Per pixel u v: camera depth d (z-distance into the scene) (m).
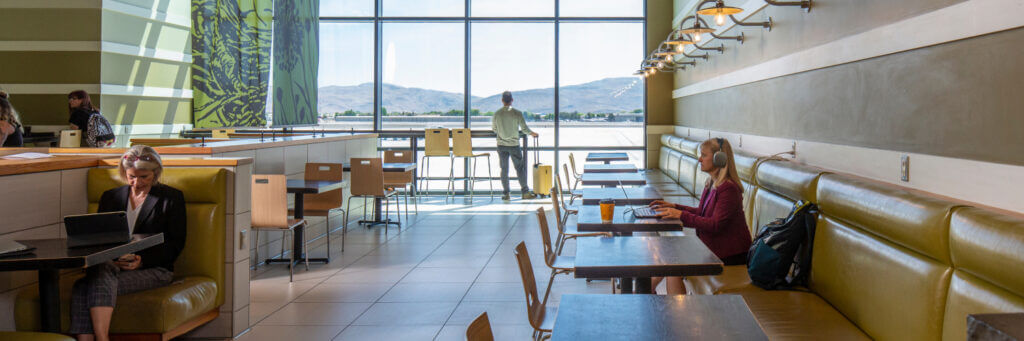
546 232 4.22
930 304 2.40
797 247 3.54
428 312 4.44
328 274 5.56
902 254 2.66
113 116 8.47
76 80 8.27
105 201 3.66
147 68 8.95
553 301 4.67
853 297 2.98
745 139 6.34
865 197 3.00
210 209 3.89
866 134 3.78
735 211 4.08
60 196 3.72
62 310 3.53
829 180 3.49
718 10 4.36
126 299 3.40
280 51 10.30
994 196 2.62
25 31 8.31
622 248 3.21
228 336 3.96
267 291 5.02
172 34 9.32
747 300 3.32
